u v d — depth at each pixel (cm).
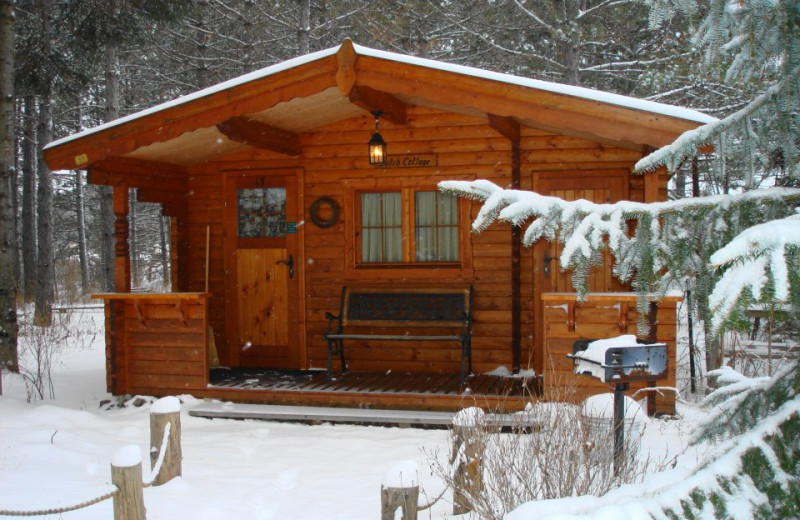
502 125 753
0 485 517
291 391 773
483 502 435
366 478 556
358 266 902
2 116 888
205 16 1838
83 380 967
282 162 924
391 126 891
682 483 243
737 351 830
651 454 540
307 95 739
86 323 1582
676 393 664
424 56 1684
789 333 643
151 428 532
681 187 1363
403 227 890
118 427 719
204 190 955
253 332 936
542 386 771
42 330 1152
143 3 1394
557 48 1475
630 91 1528
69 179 2916
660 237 313
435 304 853
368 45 1781
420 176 883
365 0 1706
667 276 316
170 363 809
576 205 310
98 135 782
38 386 875
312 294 916
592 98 660
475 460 445
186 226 962
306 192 918
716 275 309
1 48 891
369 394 752
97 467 579
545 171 842
